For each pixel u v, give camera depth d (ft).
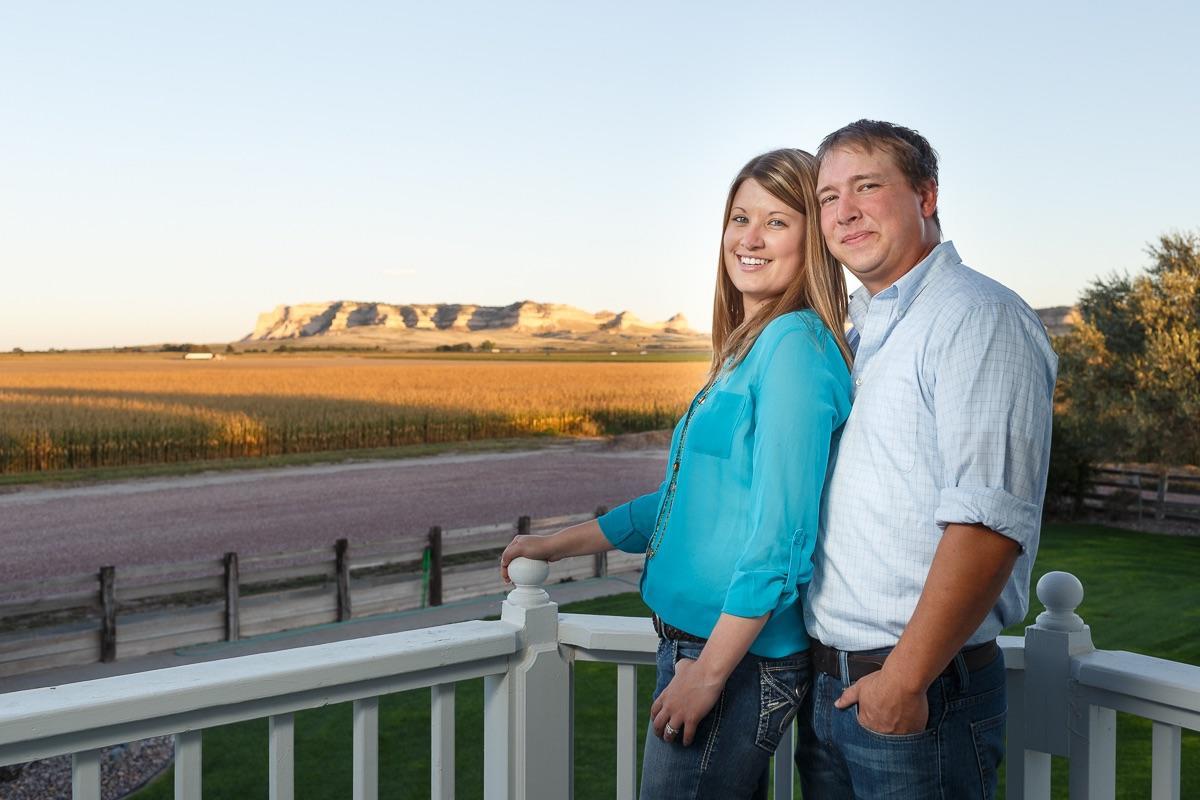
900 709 4.37
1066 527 54.49
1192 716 4.87
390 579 36.76
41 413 98.12
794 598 4.64
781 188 5.34
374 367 228.02
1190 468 65.36
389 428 107.04
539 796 6.12
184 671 4.96
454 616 35.65
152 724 4.69
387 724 20.47
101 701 4.45
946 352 4.46
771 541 4.56
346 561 35.17
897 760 4.58
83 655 29.22
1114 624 30.73
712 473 5.16
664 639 5.41
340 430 103.09
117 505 66.54
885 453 4.68
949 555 4.22
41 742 4.35
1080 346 66.44
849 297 5.48
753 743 5.03
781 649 5.06
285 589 40.78
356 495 71.87
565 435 120.57
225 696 4.83
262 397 127.95
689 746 5.02
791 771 6.25
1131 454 60.95
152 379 158.71
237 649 30.78
